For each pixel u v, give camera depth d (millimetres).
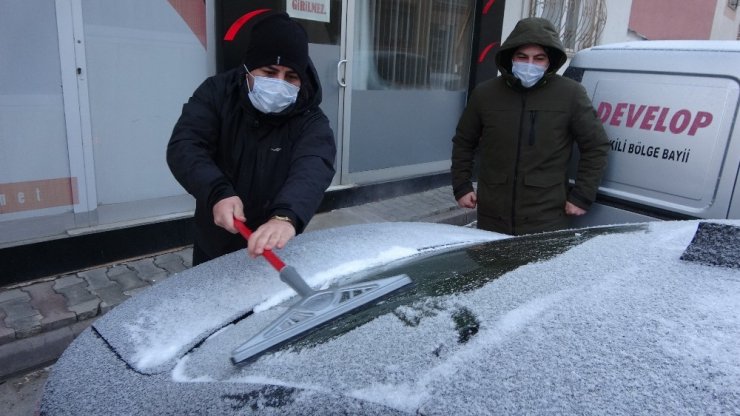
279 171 1982
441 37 5840
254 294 1459
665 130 2572
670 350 863
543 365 865
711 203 2432
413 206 5414
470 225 5371
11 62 3082
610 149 2803
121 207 3721
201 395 994
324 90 4840
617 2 8180
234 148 1951
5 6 3002
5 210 3236
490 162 2992
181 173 1811
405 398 863
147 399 1044
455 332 999
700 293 1043
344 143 5117
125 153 3656
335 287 1349
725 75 2381
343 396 896
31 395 2602
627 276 1146
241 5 3783
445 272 1358
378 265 1668
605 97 2828
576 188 2805
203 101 1943
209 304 1413
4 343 2766
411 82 5688
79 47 3297
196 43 3805
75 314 2994
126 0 3428
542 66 2742
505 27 6309
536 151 2818
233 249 2113
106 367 1182
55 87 3262
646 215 2678
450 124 6250
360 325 1080
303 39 1896
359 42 5090
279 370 996
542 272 1216
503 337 954
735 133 2340
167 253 3900
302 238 1908
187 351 1212
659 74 2615
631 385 800
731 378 792
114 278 3469
